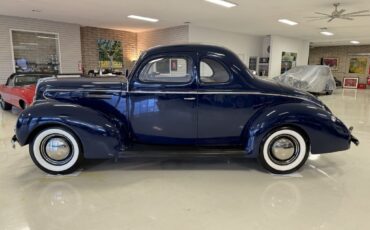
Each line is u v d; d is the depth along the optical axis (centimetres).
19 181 267
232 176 284
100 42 1097
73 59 988
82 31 1037
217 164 316
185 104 284
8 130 470
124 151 280
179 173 290
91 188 254
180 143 299
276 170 287
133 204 227
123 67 1198
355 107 792
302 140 284
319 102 306
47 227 194
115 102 288
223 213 213
